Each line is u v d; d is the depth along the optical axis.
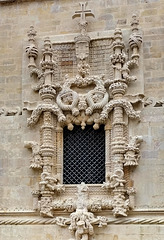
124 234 17.19
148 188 17.41
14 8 20.31
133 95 18.14
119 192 17.28
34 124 18.73
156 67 18.50
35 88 18.98
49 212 17.69
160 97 18.19
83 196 17.47
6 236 18.05
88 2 19.77
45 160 18.09
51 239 17.67
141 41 18.52
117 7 19.47
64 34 19.53
